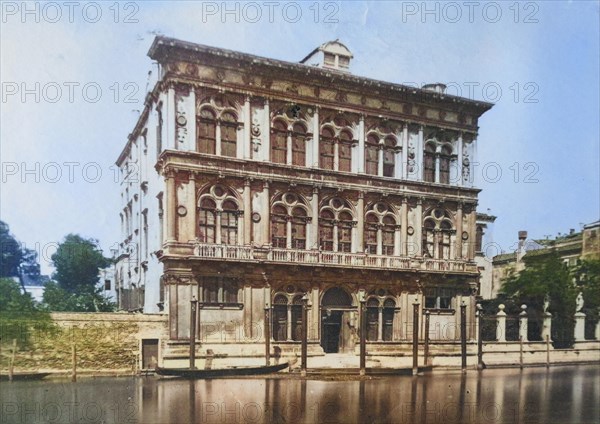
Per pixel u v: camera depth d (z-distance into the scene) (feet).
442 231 129.49
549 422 64.08
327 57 121.70
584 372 105.91
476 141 134.10
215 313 103.45
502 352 120.06
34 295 101.81
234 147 109.19
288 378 94.68
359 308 116.78
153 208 112.68
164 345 98.84
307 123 116.06
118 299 137.28
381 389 84.33
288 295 110.83
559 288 111.45
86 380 89.30
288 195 113.80
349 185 118.32
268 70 110.73
